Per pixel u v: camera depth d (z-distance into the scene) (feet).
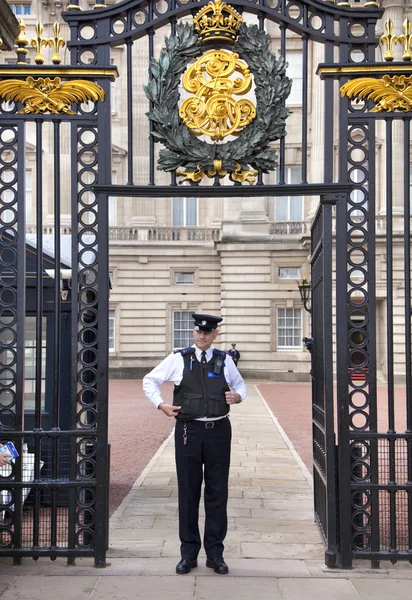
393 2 89.71
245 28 18.98
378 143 87.56
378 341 90.48
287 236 97.55
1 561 19.03
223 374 18.70
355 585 17.17
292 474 31.30
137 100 93.56
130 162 19.20
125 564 18.76
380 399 67.51
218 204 102.63
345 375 18.76
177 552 19.83
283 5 19.25
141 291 101.35
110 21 19.35
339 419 18.71
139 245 100.83
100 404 18.88
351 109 19.16
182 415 18.37
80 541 20.99
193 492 18.37
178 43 19.01
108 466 19.60
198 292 100.94
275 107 18.88
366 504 18.67
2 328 19.07
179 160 18.92
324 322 19.15
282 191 18.88
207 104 18.78
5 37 21.03
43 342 25.82
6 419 25.29
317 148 86.74
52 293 25.72
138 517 23.91
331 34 19.29
